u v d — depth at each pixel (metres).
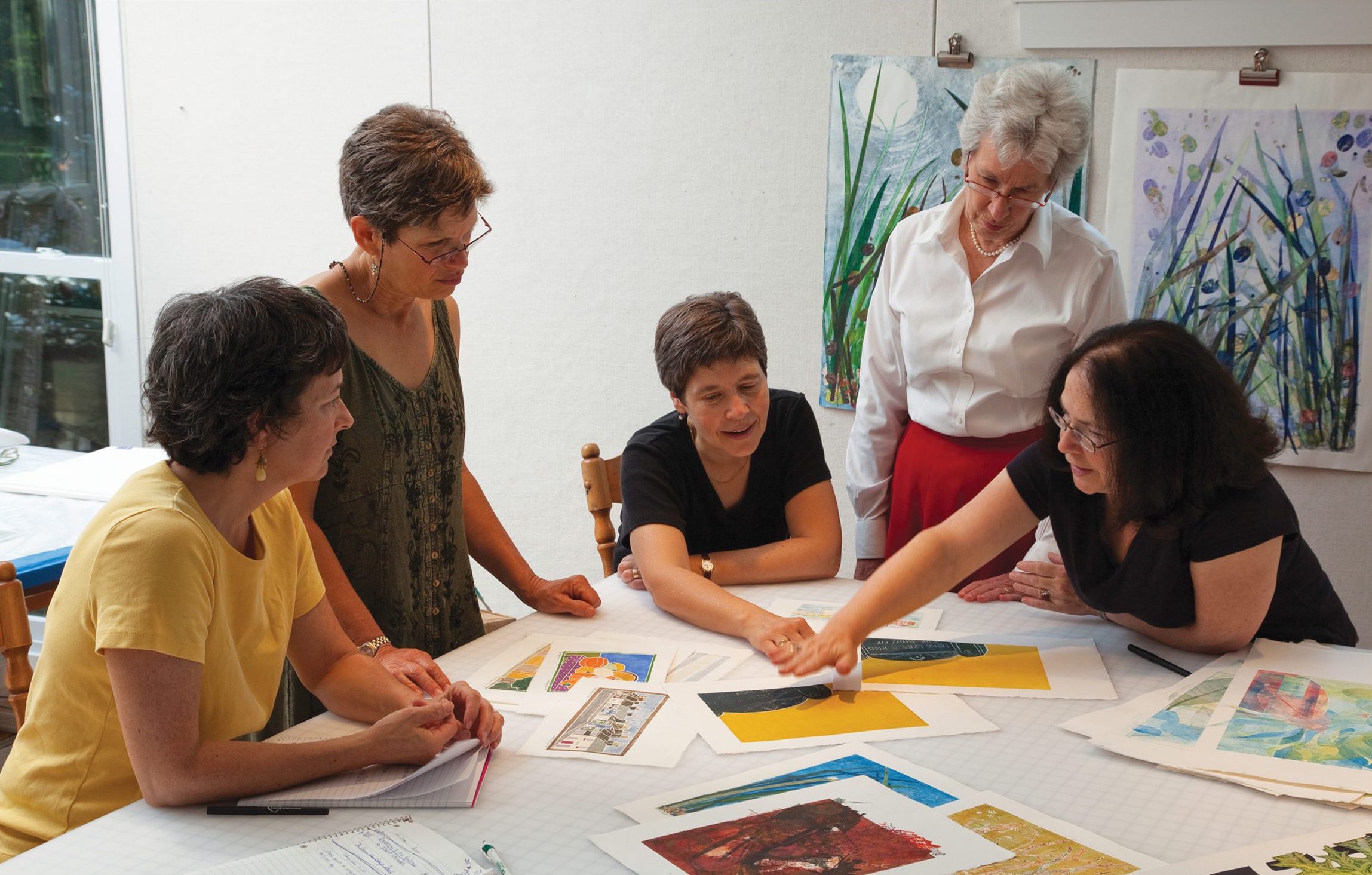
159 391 1.17
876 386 2.33
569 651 1.59
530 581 1.84
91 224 3.79
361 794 1.18
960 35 2.76
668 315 1.79
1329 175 2.51
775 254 3.07
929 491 2.24
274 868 1.03
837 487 3.12
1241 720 1.32
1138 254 2.71
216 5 3.51
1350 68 2.46
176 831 1.12
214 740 1.23
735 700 1.42
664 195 3.16
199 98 3.60
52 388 3.93
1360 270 2.52
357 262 1.65
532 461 3.49
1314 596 1.56
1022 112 1.90
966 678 1.49
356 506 1.65
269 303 1.16
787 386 3.14
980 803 1.16
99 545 1.16
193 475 1.22
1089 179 2.73
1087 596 1.59
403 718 1.22
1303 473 2.67
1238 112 2.56
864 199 2.93
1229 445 1.37
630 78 3.12
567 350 3.38
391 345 1.68
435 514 1.77
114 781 1.22
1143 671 1.51
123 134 3.70
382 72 3.39
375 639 1.55
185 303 1.17
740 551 1.88
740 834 1.10
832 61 2.89
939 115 2.81
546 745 1.30
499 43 3.25
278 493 1.29
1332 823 1.11
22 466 2.78
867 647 1.60
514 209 3.34
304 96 3.48
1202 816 1.13
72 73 3.70
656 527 1.81
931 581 1.54
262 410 1.17
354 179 1.53
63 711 1.20
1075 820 1.12
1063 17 2.63
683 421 1.92
